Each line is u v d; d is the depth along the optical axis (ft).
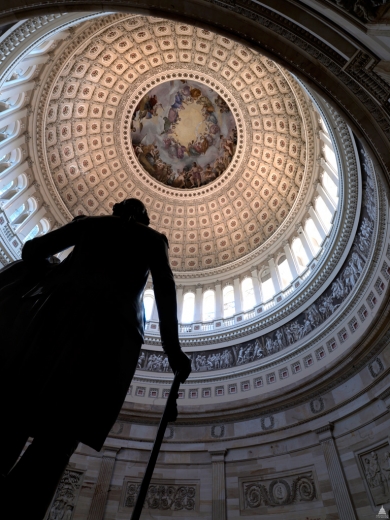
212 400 79.97
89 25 83.46
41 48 73.41
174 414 8.98
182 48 105.60
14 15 31.07
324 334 72.13
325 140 85.15
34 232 94.22
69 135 108.06
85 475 66.08
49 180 99.25
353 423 57.47
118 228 10.42
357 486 52.37
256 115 112.57
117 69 106.83
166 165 127.34
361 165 59.52
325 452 58.39
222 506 61.67
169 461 69.97
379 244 58.13
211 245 125.59
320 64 30.83
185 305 110.22
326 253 76.54
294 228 101.60
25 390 7.13
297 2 26.73
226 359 87.15
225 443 70.33
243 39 32.27
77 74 100.27
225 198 125.39
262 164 117.19
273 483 61.26
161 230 128.16
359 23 24.30
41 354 7.49
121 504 64.23
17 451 6.98
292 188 110.01
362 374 59.41
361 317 64.03
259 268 107.65
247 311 96.89
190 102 119.24
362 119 32.42
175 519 62.54
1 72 40.88
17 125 86.17
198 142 124.98
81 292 8.45
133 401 81.25
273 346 82.38
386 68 27.63
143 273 10.04
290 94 101.19
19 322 8.12
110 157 119.34
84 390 7.33
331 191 86.33
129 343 8.53
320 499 55.01
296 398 67.92
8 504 6.01
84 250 9.65
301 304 81.25
